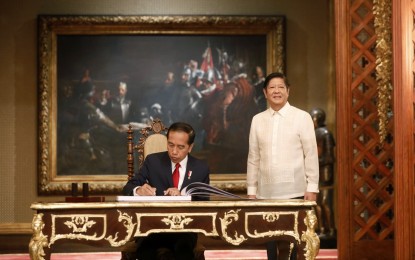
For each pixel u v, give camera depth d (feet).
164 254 18.38
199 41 39.91
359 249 26.73
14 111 39.32
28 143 39.40
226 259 29.86
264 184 20.85
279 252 20.49
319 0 40.34
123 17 39.11
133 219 17.03
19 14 39.50
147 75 39.75
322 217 35.99
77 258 30.86
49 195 39.17
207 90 39.96
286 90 20.80
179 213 17.16
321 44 40.24
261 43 39.99
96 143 39.45
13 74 39.37
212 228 17.24
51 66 39.17
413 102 21.07
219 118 39.99
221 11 40.24
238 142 40.04
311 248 17.33
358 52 26.94
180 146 19.34
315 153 20.62
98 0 39.91
